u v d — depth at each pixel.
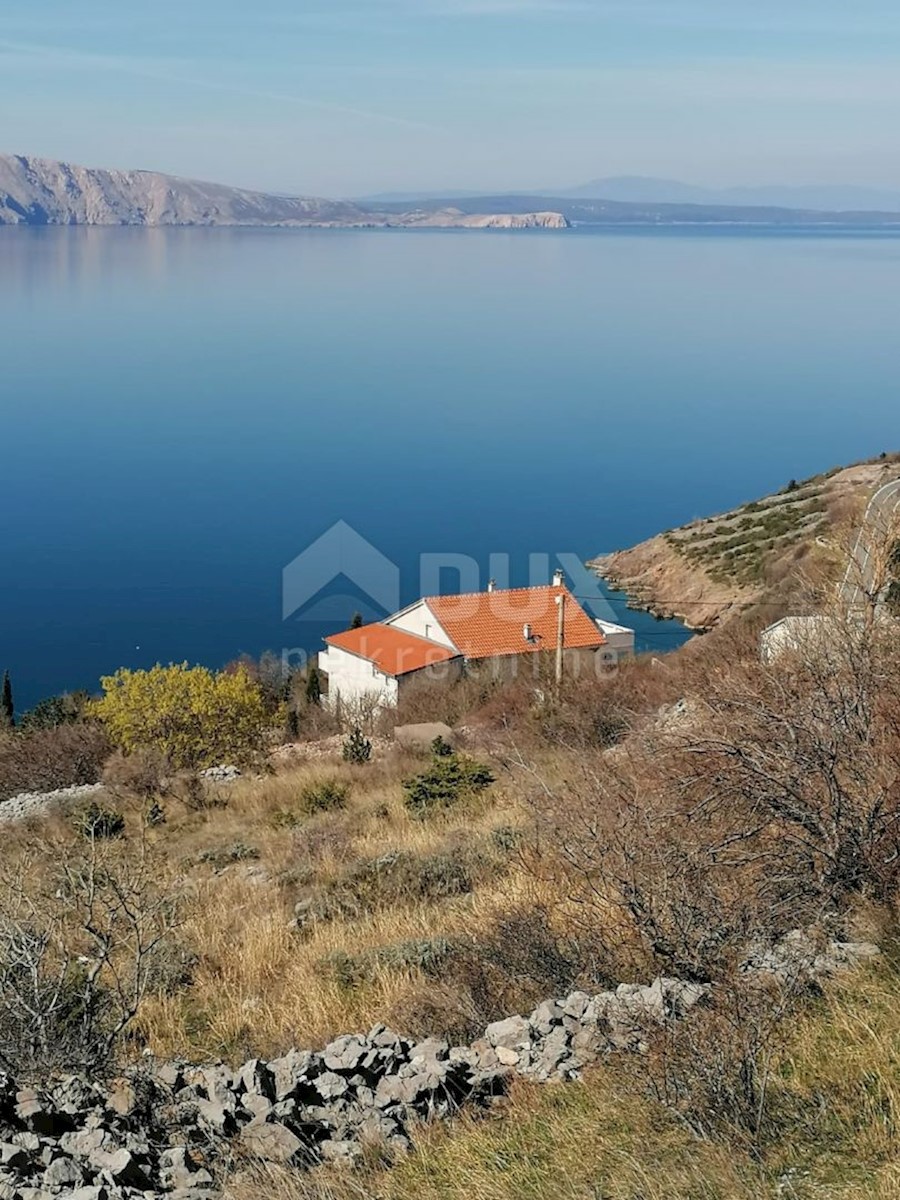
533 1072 5.84
